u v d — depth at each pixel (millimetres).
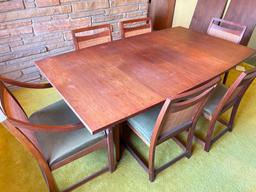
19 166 1579
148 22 2256
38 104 2230
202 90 1116
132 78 1359
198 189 1475
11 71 2330
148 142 1355
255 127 1993
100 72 1420
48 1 2182
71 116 1427
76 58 1589
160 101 1166
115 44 1825
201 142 1760
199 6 3197
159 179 1526
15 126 958
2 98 1103
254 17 2650
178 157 1628
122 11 2775
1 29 2064
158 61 1573
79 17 2477
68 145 1233
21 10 2080
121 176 1535
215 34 2271
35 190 1438
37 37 2314
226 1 2900
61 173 1547
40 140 1256
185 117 1329
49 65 1494
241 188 1492
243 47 1854
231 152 1745
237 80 1285
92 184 1476
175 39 1971
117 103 1145
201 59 1623
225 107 1576
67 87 1270
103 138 1322
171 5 3369
